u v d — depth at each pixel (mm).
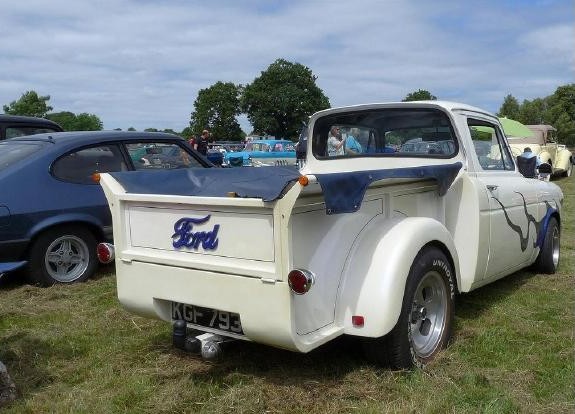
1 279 5555
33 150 5516
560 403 2965
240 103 76312
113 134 6012
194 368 3430
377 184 3189
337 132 4922
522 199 4871
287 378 3275
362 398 3033
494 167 4734
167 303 3266
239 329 2982
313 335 2877
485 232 4172
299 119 72188
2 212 5031
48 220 5293
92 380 3332
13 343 3881
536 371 3385
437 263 3412
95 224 5598
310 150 5098
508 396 3002
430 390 3061
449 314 3615
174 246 3102
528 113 61156
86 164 5691
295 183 2611
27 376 3373
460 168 3947
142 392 3115
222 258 2910
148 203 3178
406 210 3549
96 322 4332
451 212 4105
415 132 4461
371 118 4672
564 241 7594
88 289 5324
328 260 2973
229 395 3023
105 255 3395
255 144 23141
